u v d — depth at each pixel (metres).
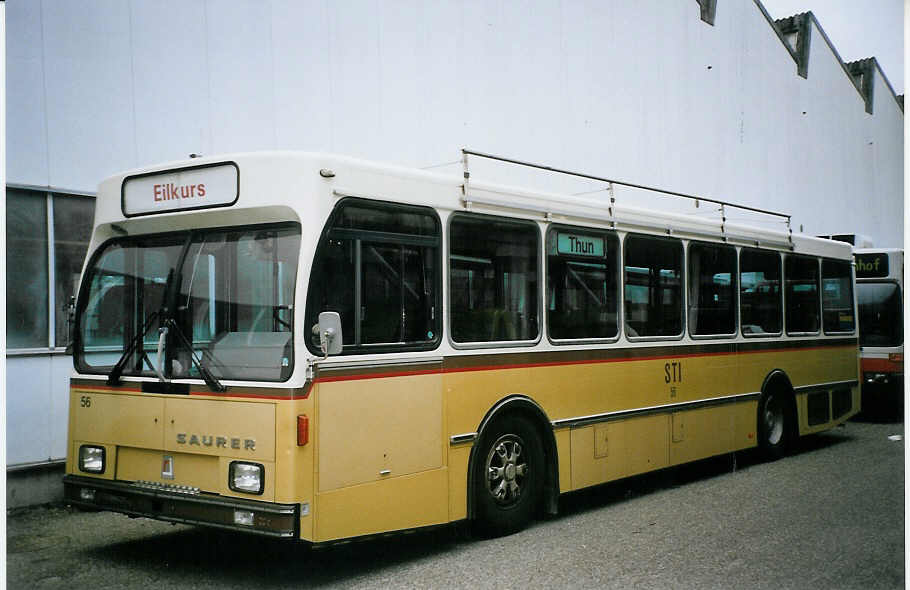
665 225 8.89
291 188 5.58
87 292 6.38
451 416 6.45
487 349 6.78
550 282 7.47
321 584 5.74
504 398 6.92
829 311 12.09
